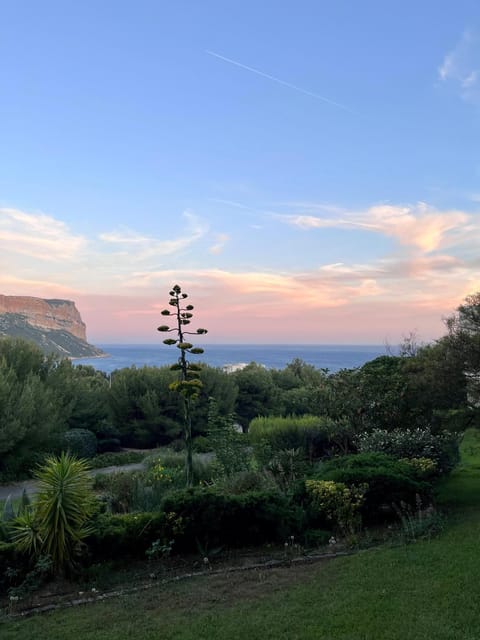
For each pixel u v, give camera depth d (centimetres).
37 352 2245
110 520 684
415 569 585
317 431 1477
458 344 949
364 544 712
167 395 2591
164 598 552
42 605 549
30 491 1538
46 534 606
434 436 1108
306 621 470
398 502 823
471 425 1001
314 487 799
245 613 498
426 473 920
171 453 1809
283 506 749
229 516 709
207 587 579
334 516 776
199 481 1099
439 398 980
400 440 1075
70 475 645
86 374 3497
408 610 479
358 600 510
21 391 1858
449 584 534
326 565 632
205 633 458
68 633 475
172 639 452
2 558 595
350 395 1298
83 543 634
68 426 2144
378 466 885
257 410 3041
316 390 1436
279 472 1057
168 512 692
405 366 1161
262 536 730
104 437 2378
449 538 700
